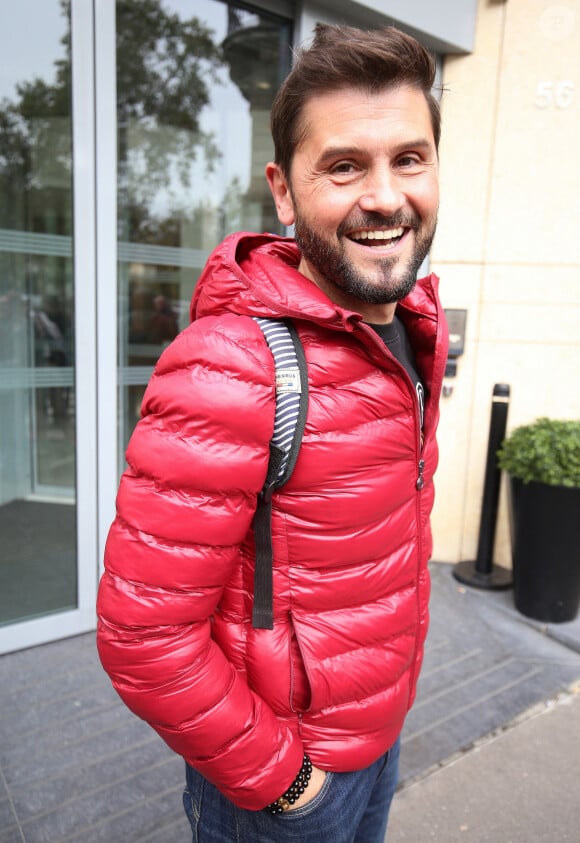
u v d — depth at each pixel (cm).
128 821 186
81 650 272
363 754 99
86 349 269
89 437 276
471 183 344
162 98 286
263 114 315
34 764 206
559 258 341
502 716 248
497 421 337
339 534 90
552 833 196
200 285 100
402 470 96
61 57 248
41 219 259
